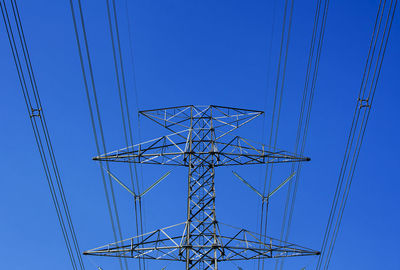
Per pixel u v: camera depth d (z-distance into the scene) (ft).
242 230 87.15
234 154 96.07
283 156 95.30
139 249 84.33
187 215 87.45
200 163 95.66
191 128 100.53
